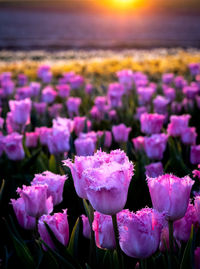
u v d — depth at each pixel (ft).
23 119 11.04
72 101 14.92
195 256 4.79
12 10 287.69
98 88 24.21
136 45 89.66
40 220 4.99
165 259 5.25
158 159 9.36
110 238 4.61
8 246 7.19
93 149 8.25
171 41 100.73
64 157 8.89
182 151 11.34
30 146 10.99
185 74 32.22
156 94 21.57
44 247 5.11
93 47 86.17
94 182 3.92
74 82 21.65
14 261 6.50
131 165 4.12
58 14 270.87
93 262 5.45
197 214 4.74
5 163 9.91
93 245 5.40
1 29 149.69
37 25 177.58
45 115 16.15
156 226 4.08
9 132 12.21
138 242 3.99
